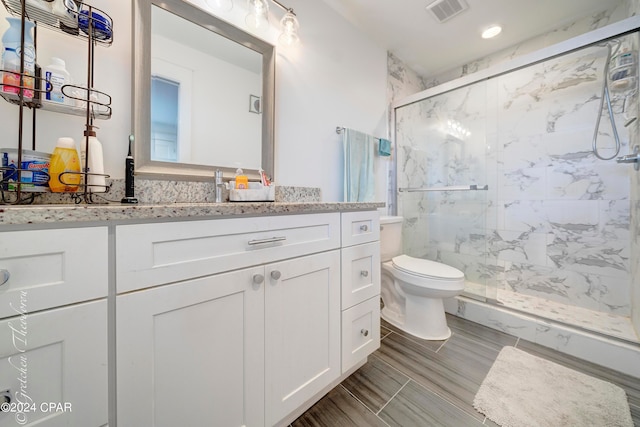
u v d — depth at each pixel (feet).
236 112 4.05
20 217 1.45
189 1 3.54
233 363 2.44
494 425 3.07
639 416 3.17
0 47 2.36
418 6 5.57
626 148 5.08
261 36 4.39
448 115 7.24
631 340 4.12
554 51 5.09
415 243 7.51
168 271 2.04
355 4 5.51
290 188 4.84
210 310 2.29
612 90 4.89
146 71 3.16
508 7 5.57
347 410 3.31
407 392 3.62
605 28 4.49
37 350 1.55
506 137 6.70
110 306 1.79
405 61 7.81
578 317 5.04
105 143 2.94
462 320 5.93
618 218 5.23
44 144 2.61
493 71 5.93
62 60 2.54
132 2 3.06
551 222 6.08
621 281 5.16
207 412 2.28
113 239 1.80
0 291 1.45
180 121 3.48
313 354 3.19
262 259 2.67
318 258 3.24
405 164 7.52
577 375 3.95
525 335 5.06
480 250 6.46
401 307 5.70
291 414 3.13
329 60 5.59
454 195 7.02
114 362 1.82
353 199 5.79
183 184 3.49
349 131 5.74
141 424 1.93
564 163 5.88
